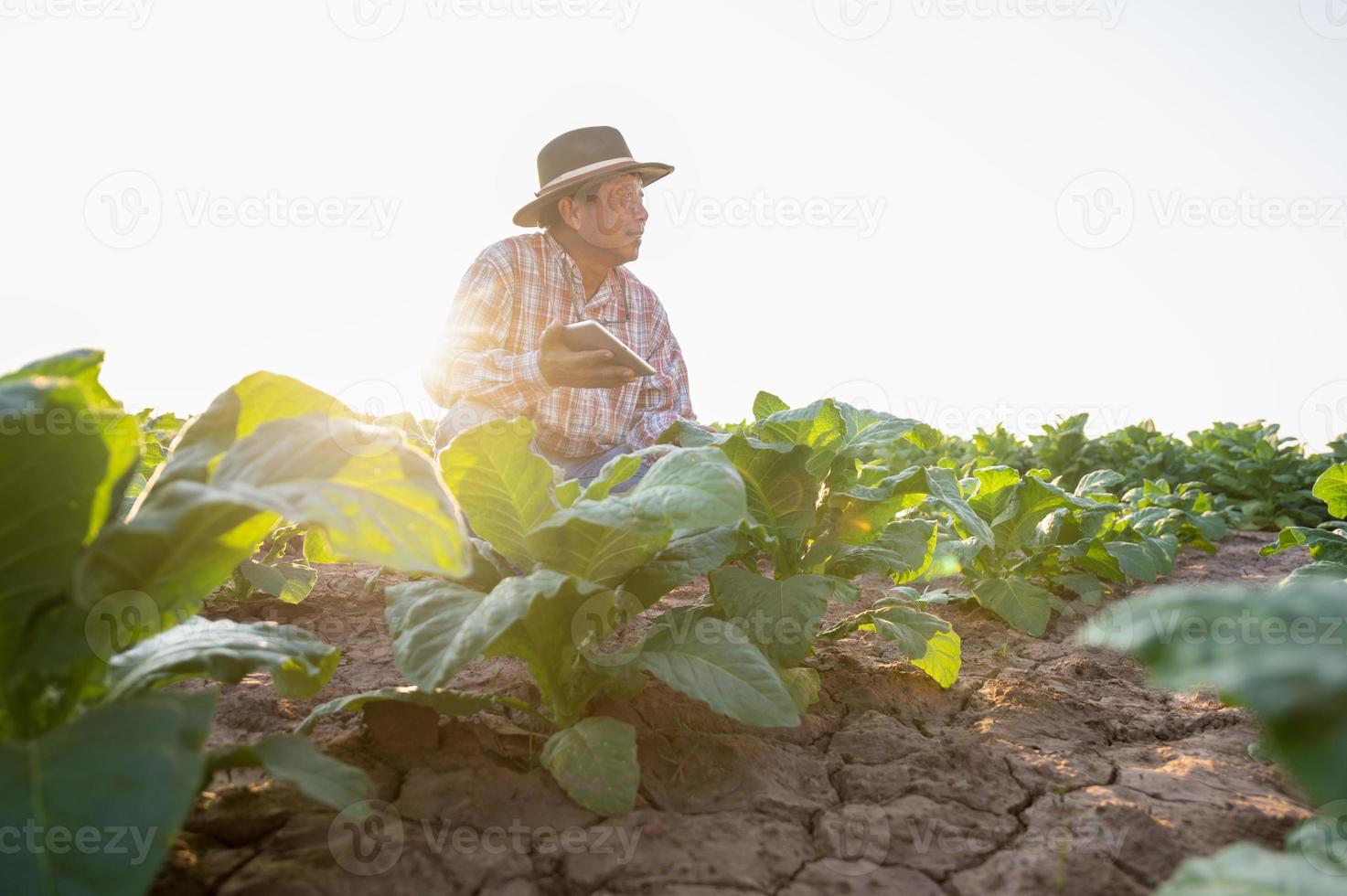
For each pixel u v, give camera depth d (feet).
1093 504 12.20
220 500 4.22
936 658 8.64
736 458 7.86
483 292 11.57
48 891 3.40
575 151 11.81
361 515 4.42
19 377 4.71
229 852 5.04
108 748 3.86
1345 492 11.56
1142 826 5.63
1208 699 8.76
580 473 12.19
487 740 6.72
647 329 12.95
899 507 8.55
